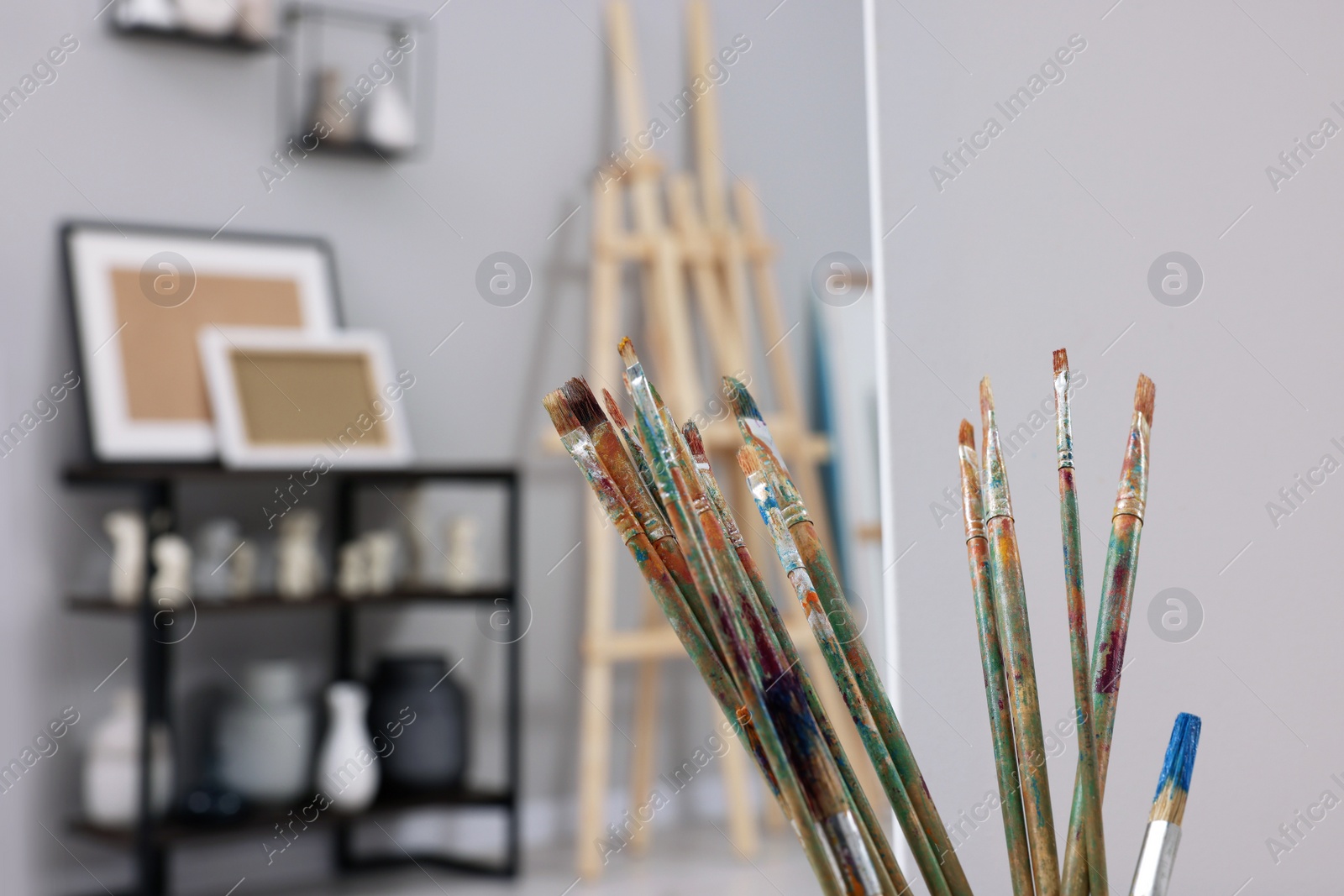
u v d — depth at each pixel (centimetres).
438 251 222
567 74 233
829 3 249
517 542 212
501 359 226
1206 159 69
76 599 184
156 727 183
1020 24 68
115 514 190
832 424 234
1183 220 69
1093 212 68
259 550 201
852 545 231
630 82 235
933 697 65
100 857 184
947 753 65
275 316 205
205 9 199
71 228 190
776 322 234
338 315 211
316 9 211
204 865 191
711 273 233
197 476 189
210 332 199
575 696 227
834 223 243
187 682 194
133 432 191
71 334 189
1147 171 69
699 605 30
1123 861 66
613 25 235
